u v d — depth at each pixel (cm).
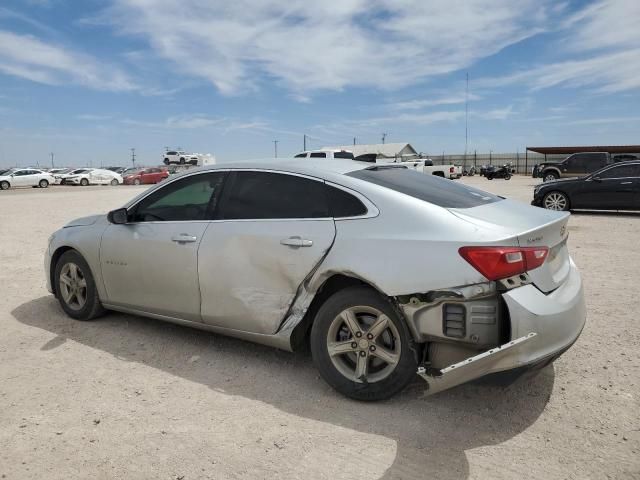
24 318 517
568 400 337
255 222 380
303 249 351
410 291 310
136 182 4791
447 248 305
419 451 284
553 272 326
